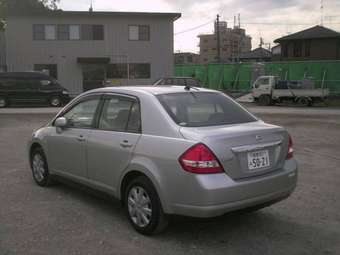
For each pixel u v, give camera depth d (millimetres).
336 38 51875
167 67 41406
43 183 7242
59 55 39844
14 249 4762
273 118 20359
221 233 5281
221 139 4781
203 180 4617
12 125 16547
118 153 5473
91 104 6266
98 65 40500
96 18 40000
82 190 6551
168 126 5066
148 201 5098
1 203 6371
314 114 22812
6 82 28750
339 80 36719
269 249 4832
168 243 4965
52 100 29641
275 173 5172
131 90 5758
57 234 5199
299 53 53969
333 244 4980
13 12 38656
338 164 9305
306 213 6008
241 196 4777
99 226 5477
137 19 40562
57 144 6703
